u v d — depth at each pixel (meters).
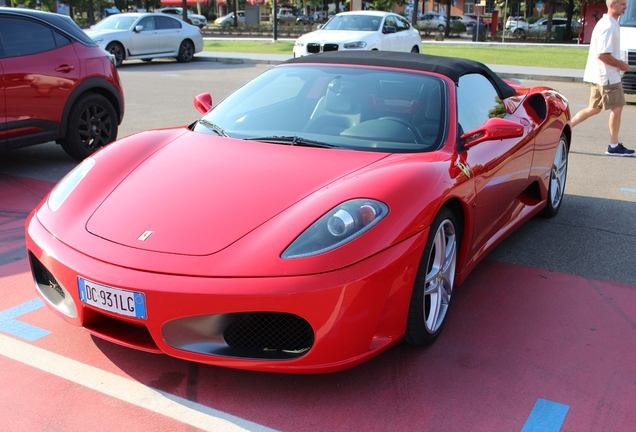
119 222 2.61
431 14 50.66
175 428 2.32
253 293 2.24
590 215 5.08
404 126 3.23
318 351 2.33
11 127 5.70
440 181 2.80
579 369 2.78
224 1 64.94
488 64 17.17
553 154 4.62
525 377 2.70
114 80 6.71
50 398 2.48
